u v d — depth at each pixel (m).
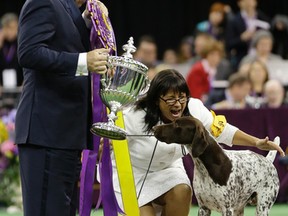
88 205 7.04
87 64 6.17
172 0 22.61
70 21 6.33
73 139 6.31
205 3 22.50
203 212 6.93
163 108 7.16
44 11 6.16
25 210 6.28
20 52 6.14
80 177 7.23
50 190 6.26
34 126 6.23
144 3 22.55
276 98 13.34
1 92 14.48
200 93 14.88
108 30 6.72
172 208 7.47
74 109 6.32
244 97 13.24
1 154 12.79
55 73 6.20
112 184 7.14
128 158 7.40
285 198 12.31
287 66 15.77
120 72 6.46
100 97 6.70
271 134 11.82
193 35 20.20
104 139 7.12
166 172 7.57
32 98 6.26
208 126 7.37
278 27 18.53
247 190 6.86
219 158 6.69
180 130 6.55
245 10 17.98
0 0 22.42
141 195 7.48
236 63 17.50
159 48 22.66
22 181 6.33
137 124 7.35
